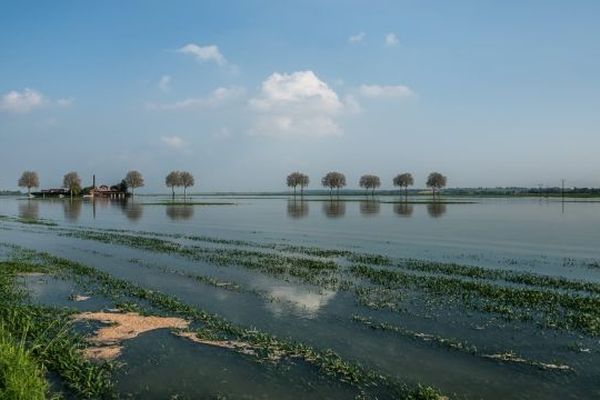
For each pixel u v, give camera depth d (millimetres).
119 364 11781
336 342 13477
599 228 51719
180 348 12891
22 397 8695
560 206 110938
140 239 39344
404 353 12625
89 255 30344
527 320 15578
